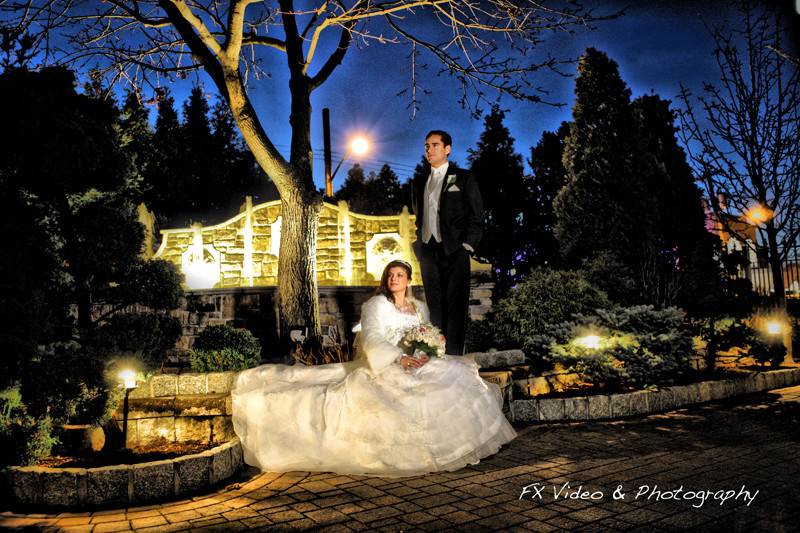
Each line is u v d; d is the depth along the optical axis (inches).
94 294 205.6
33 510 160.7
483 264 486.0
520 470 183.5
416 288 486.9
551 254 1023.6
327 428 189.9
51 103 182.2
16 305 170.1
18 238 177.0
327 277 541.0
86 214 194.2
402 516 144.9
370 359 190.7
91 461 189.2
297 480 180.9
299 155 385.1
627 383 298.8
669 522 134.8
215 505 159.9
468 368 205.8
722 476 169.6
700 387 295.6
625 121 585.0
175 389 235.1
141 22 335.6
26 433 177.9
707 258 483.5
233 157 1170.0
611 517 139.5
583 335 291.3
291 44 395.2
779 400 293.7
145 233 214.4
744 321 398.9
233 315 433.1
